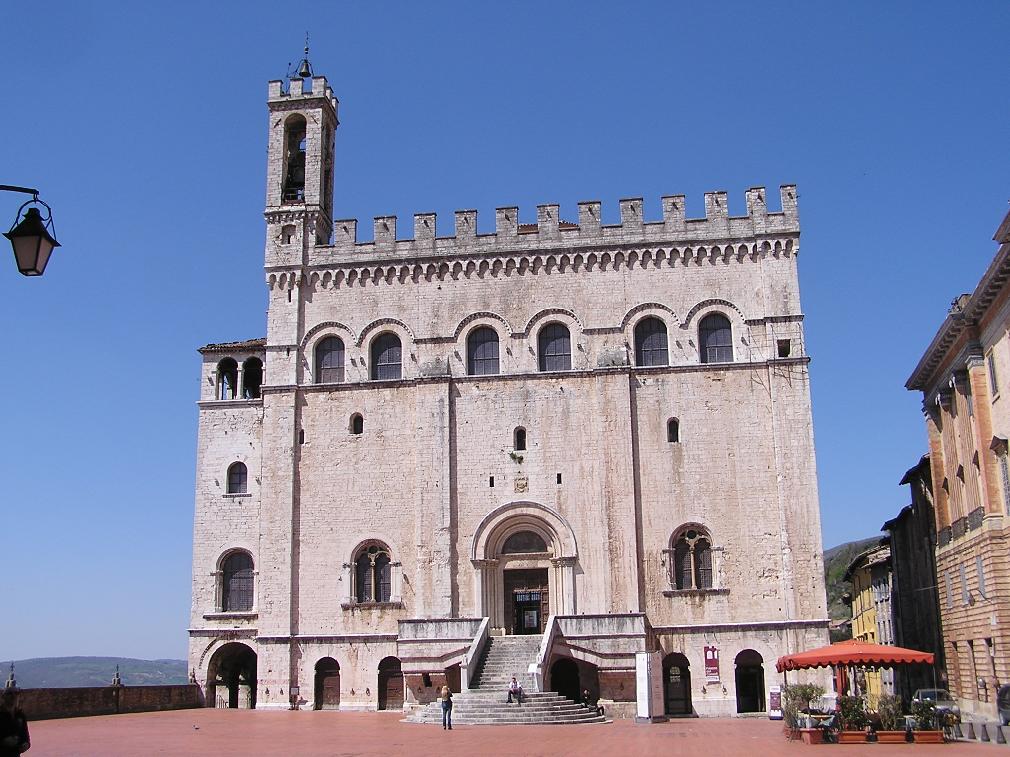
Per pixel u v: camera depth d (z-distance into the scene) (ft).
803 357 209.56
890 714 135.64
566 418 213.25
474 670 185.68
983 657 171.53
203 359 237.04
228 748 125.39
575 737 141.08
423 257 224.53
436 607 207.41
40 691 178.91
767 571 202.39
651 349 216.74
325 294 227.61
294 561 215.72
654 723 174.19
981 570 169.68
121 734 147.84
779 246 216.13
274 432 222.07
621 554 205.05
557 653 187.21
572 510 208.74
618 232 221.05
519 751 120.06
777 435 206.80
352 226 229.66
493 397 216.13
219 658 225.97
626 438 209.77
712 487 206.90
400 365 223.51
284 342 225.76
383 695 207.92
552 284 220.43
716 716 195.31
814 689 145.38
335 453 219.41
